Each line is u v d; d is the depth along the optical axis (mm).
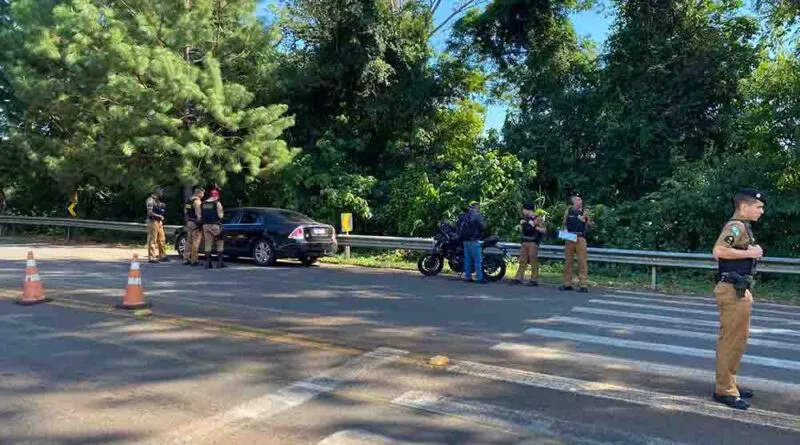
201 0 19172
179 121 18594
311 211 20797
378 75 20984
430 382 5703
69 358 6387
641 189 19328
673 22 19516
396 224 20219
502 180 18328
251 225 15352
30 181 25859
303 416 4828
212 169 19203
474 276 13750
